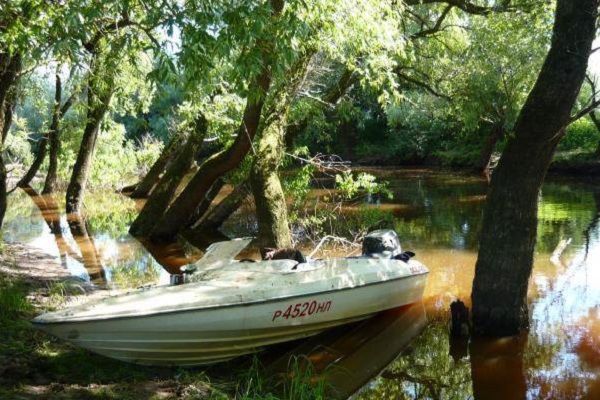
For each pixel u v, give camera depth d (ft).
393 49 31.55
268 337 20.99
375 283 23.54
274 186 32.22
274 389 18.56
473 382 19.03
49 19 20.44
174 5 16.49
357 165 114.93
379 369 20.47
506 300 22.24
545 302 26.03
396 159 112.68
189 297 19.29
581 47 20.13
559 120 20.75
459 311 22.53
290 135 41.63
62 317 17.71
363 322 24.70
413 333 23.49
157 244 42.29
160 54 16.06
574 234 40.55
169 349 19.06
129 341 18.38
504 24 38.50
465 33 46.11
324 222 45.34
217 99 40.91
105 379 18.11
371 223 43.78
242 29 16.16
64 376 17.97
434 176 88.58
